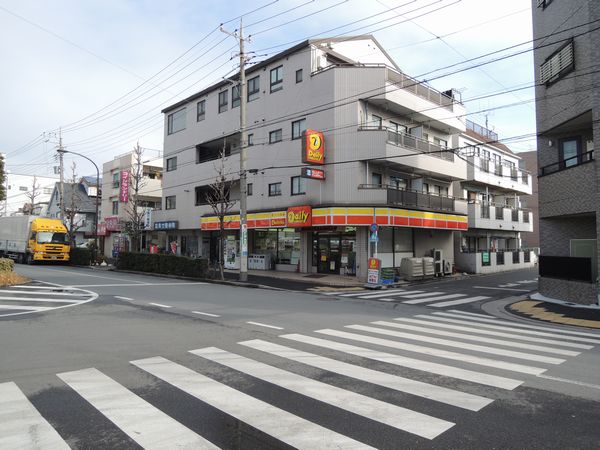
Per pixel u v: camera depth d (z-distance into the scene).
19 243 34.28
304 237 24.70
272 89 25.72
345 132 21.89
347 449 3.49
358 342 7.49
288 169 24.39
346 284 19.81
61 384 5.07
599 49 13.18
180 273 23.59
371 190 21.53
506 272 31.70
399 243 24.69
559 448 3.56
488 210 32.53
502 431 3.88
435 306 14.00
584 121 15.05
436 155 26.17
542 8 16.61
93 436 3.70
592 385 5.25
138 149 34.25
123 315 10.09
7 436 3.69
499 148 38.50
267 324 9.11
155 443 3.57
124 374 5.48
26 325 8.80
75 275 22.61
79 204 51.25
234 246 28.86
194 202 32.03
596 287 13.15
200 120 31.77
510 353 6.95
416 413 4.27
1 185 26.62
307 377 5.40
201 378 5.33
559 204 15.50
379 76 21.86
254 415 4.18
